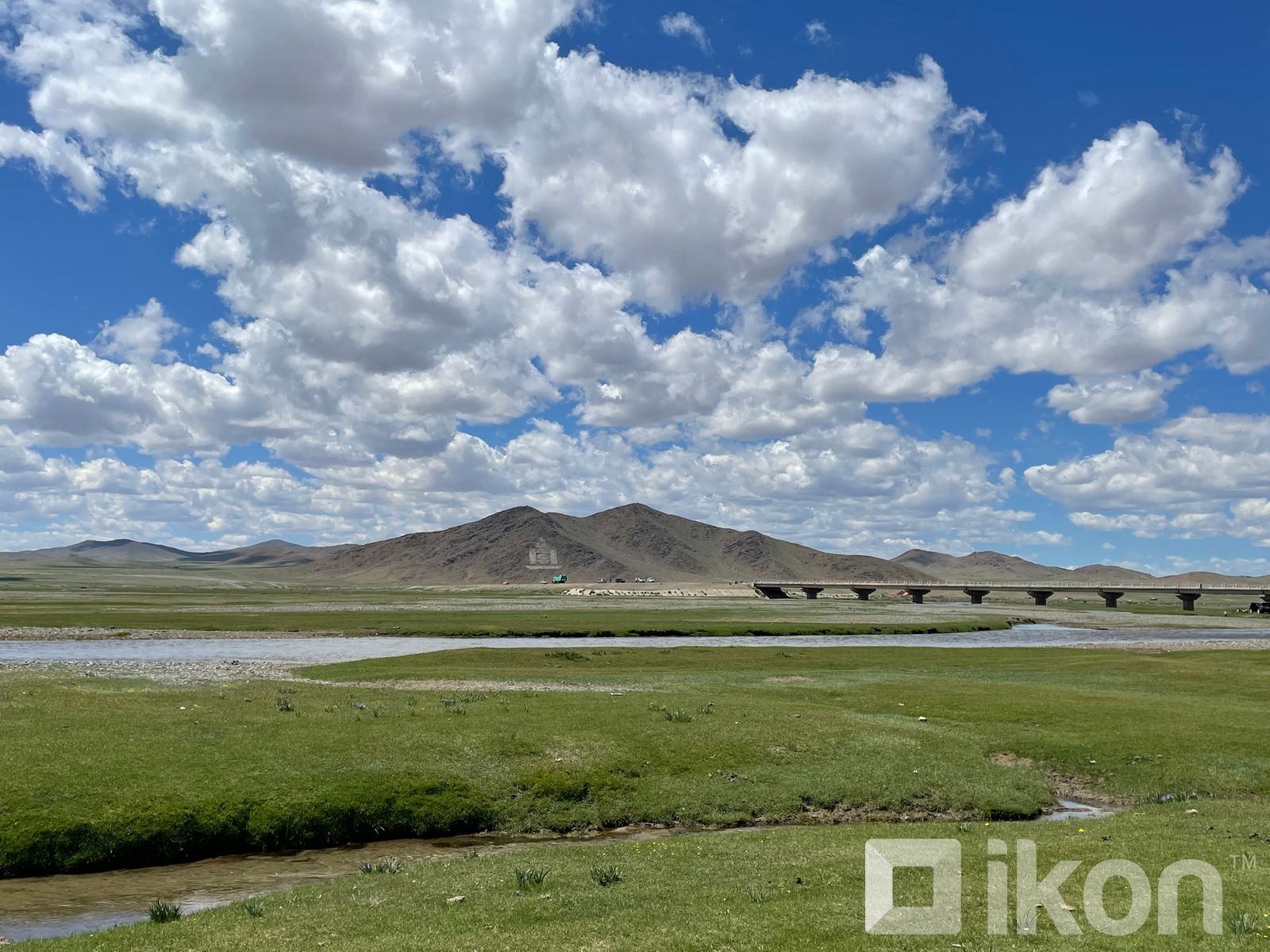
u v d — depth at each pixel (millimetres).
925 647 99062
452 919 17500
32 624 130125
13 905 22172
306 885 22250
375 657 88438
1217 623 178375
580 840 29281
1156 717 45500
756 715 43000
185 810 27781
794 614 187500
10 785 28047
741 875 20531
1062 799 35594
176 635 120750
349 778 31078
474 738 36188
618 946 15414
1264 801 33156
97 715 38688
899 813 32344
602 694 51375
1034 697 53156
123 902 22453
